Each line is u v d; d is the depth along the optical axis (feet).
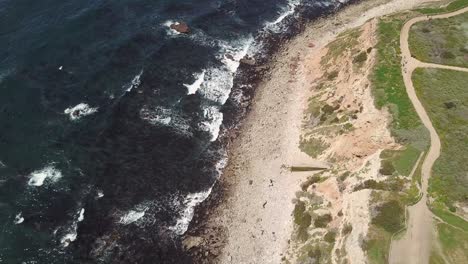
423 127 214.28
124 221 205.05
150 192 217.36
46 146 227.40
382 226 177.99
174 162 230.68
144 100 256.11
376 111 225.97
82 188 214.07
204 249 198.80
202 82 270.26
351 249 177.47
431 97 229.66
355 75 250.78
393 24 276.82
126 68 270.46
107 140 234.79
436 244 172.55
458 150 203.10
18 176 214.28
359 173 203.41
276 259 194.49
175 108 254.88
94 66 268.21
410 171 195.62
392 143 211.82
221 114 255.29
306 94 266.77
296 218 205.46
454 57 253.24
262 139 243.60
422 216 180.55
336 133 230.48
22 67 260.62
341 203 196.75
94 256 192.44
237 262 195.21
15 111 239.91
